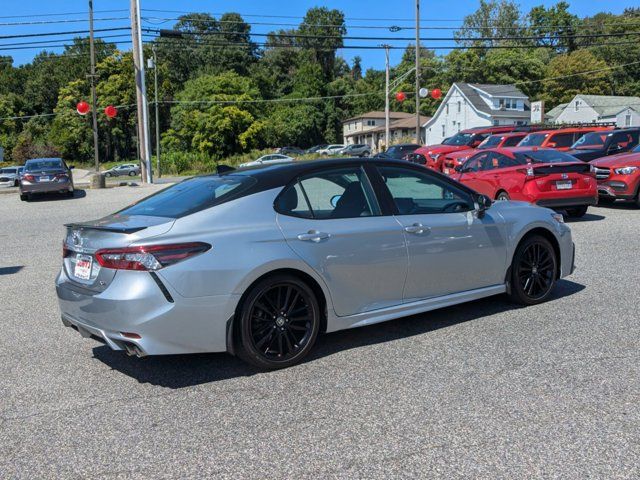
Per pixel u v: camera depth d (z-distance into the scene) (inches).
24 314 247.8
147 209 182.1
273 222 171.5
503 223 217.9
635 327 199.9
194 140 2751.0
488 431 131.2
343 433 133.0
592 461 117.4
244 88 2822.3
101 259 158.7
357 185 191.5
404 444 126.9
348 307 183.2
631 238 376.2
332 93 3816.4
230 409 147.9
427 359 177.0
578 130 742.5
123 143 3449.8
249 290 164.9
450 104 2608.3
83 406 153.0
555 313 219.5
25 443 133.8
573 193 440.8
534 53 3159.5
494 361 173.3
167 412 147.6
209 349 160.9
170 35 1191.6
